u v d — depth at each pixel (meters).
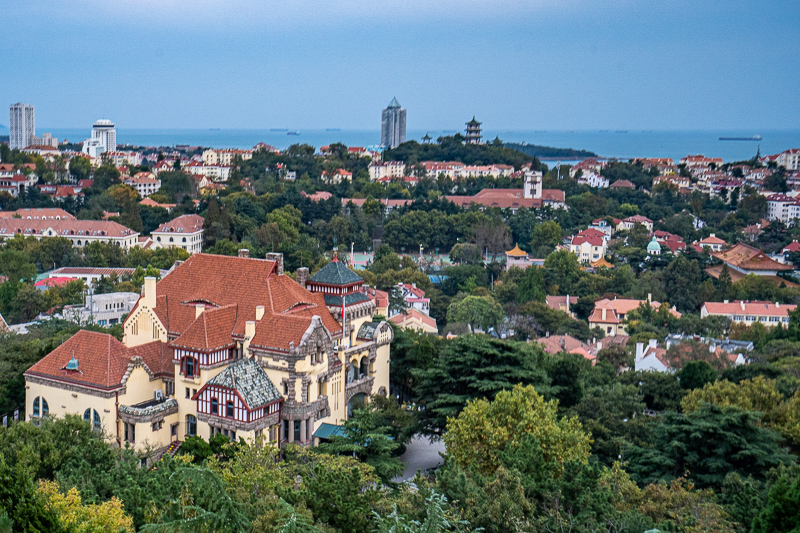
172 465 76.00
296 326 108.50
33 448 80.50
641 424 108.75
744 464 90.56
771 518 66.19
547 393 110.62
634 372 142.38
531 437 82.69
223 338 109.62
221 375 103.62
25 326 175.00
